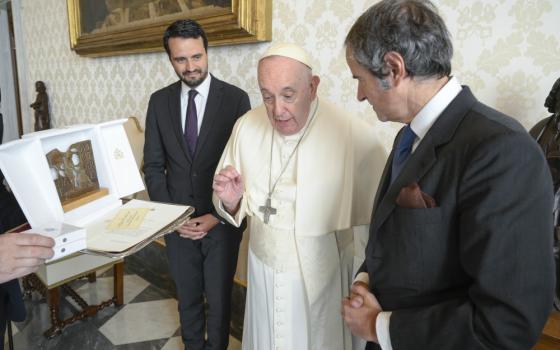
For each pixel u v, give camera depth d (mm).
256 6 1994
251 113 1507
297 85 1146
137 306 2830
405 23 695
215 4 2225
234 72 2316
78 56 3705
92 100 3646
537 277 618
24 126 4828
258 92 2207
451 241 718
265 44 2111
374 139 1314
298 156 1288
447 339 692
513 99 1337
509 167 623
